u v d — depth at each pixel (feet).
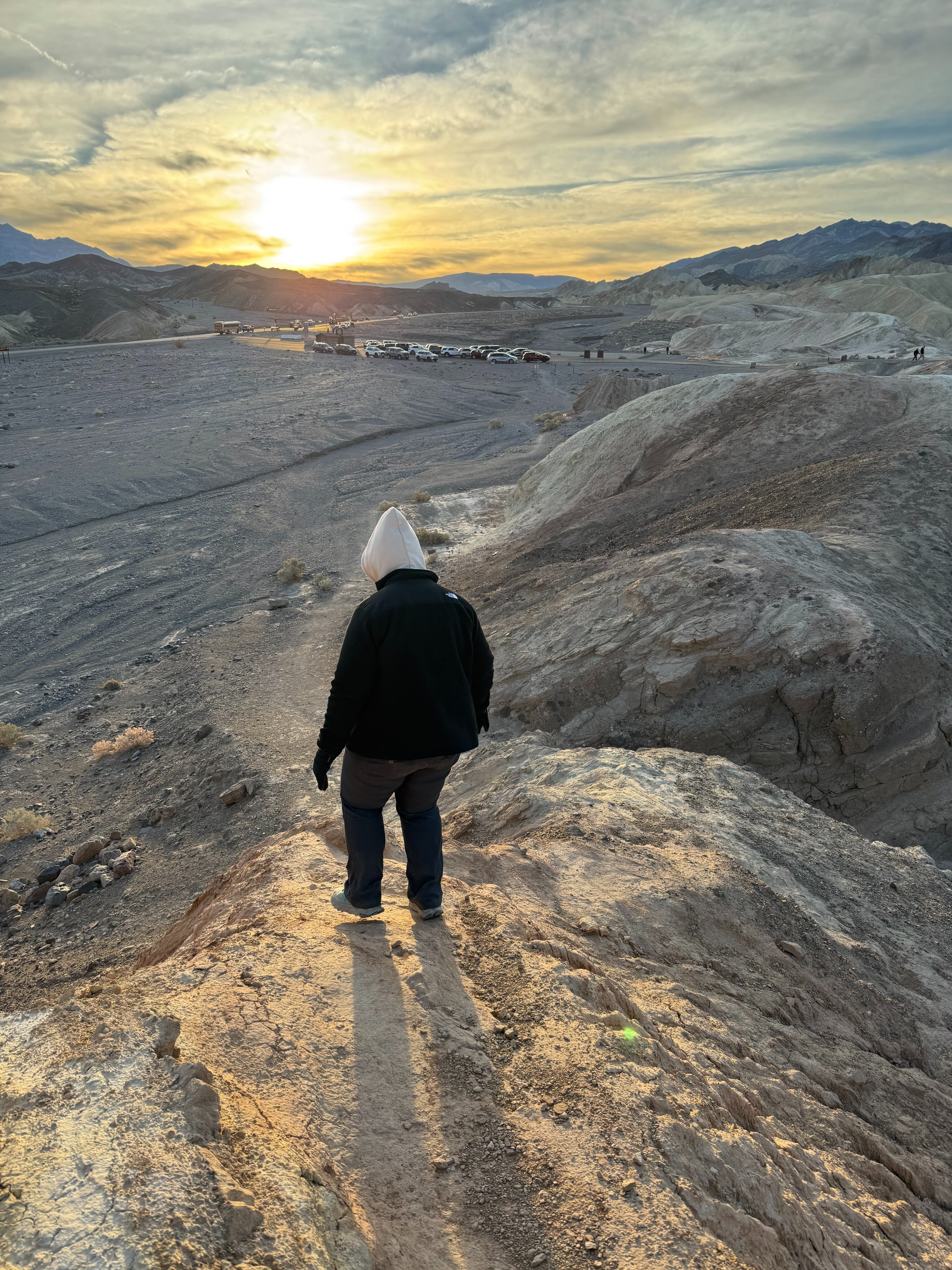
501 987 10.17
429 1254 6.06
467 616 9.94
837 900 21.33
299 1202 5.66
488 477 161.68
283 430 196.54
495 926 11.84
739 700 49.37
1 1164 5.46
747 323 430.61
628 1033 9.31
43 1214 4.99
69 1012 7.64
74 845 54.08
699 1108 8.32
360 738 9.70
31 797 62.03
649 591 57.11
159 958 15.48
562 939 13.11
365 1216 6.22
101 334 520.42
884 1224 8.45
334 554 121.60
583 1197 6.64
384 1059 8.18
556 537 99.14
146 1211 5.07
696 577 56.39
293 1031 8.23
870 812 46.06
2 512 137.08
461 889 13.97
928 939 20.94
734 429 112.27
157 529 134.00
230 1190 5.47
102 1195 5.19
